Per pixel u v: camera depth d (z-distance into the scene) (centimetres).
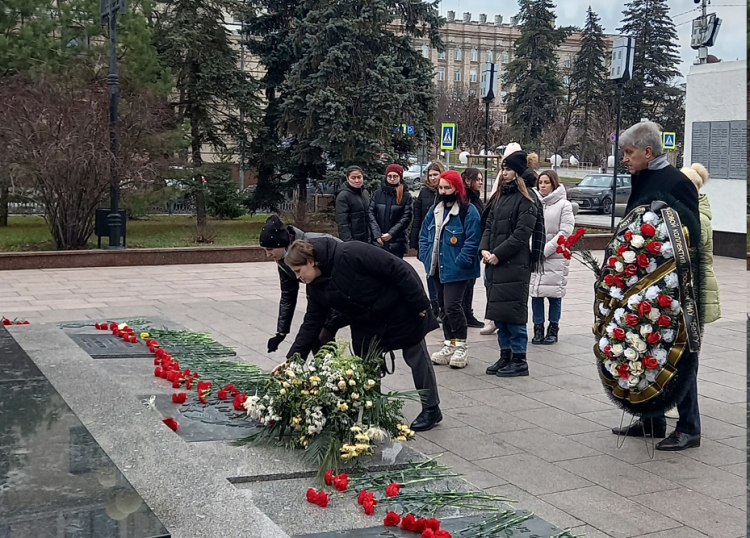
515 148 857
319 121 2003
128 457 380
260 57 2212
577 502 435
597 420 587
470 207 726
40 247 1673
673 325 495
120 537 270
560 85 5269
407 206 986
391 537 351
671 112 5034
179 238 2012
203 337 785
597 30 5603
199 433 483
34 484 315
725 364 767
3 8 1839
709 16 1748
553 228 838
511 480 466
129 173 1628
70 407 440
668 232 488
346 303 493
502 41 8262
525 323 703
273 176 2286
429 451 512
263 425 489
